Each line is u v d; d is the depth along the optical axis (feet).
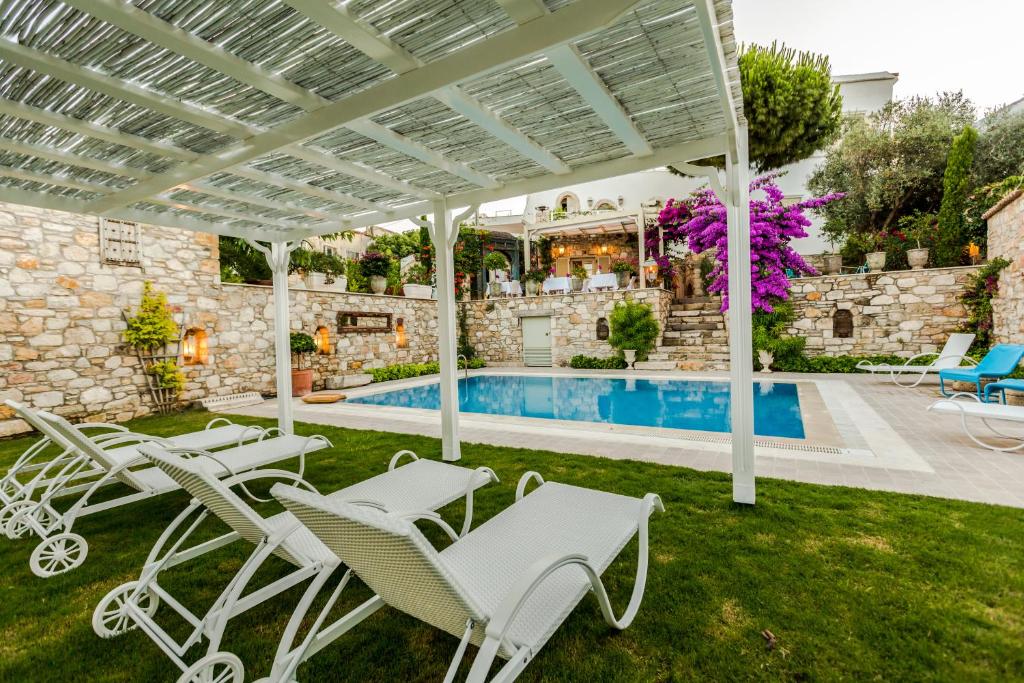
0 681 5.70
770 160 36.09
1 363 19.44
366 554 4.24
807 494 10.44
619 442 15.98
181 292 25.49
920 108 39.96
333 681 5.52
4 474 14.28
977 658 5.50
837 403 21.27
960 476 11.30
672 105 8.76
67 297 21.29
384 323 39.34
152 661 6.02
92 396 22.02
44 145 9.59
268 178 11.36
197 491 5.97
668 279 49.21
